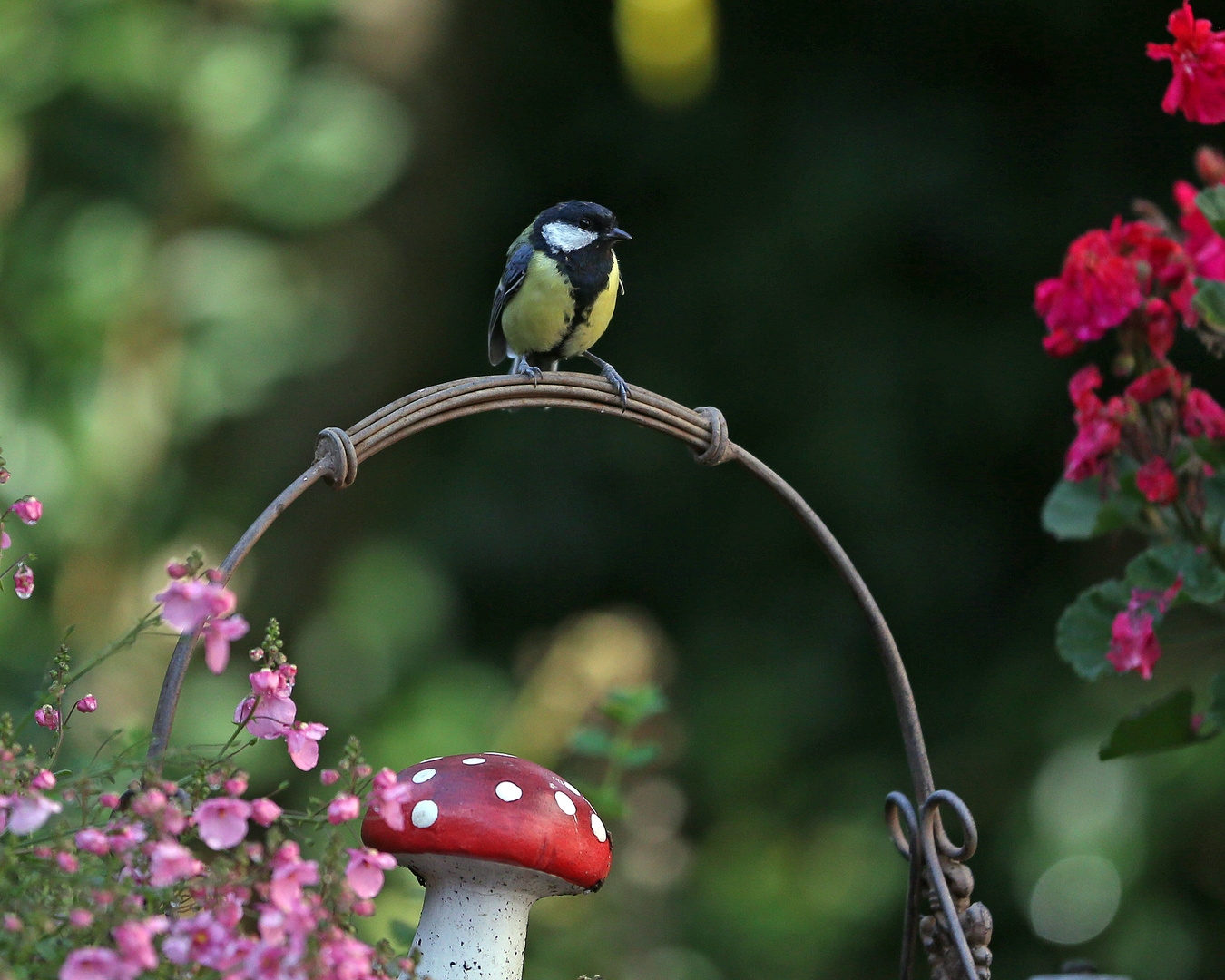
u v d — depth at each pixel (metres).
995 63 13.95
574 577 14.70
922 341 13.55
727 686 13.37
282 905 2.15
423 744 12.46
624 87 15.03
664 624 14.43
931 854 2.99
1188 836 10.30
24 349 11.13
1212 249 3.83
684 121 14.77
